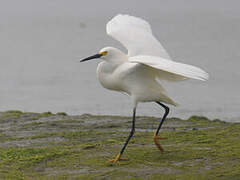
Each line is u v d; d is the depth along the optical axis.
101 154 8.68
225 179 7.05
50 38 68.25
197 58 41.16
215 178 7.10
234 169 7.43
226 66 35.84
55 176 7.62
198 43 54.91
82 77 32.72
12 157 8.77
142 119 12.09
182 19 112.88
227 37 63.19
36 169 8.05
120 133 10.41
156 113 19.75
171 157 8.27
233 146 8.73
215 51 46.19
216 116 19.22
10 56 47.59
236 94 24.84
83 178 7.43
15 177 7.65
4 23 106.19
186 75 6.88
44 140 10.05
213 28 80.25
